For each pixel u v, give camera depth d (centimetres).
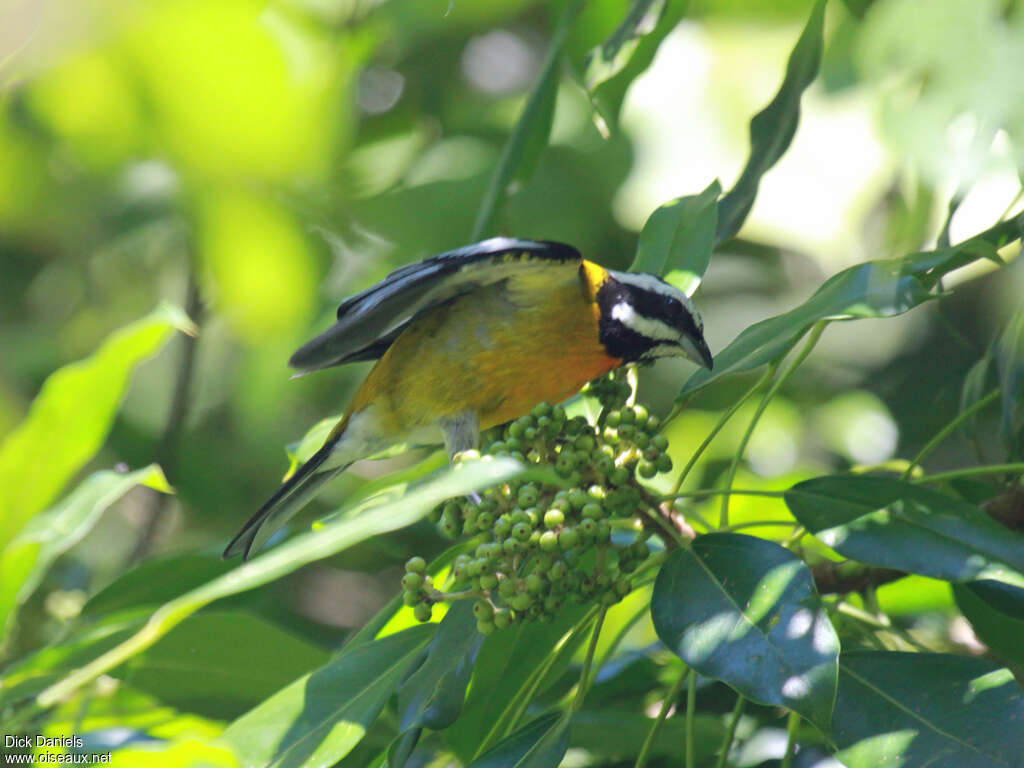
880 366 1112
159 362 1127
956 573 456
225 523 1103
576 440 507
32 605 772
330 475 740
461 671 489
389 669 519
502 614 472
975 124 545
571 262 631
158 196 841
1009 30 511
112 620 622
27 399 1046
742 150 1100
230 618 615
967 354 1049
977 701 431
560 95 1109
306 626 1026
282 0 621
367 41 647
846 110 1049
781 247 1138
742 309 1212
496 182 716
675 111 1118
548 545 459
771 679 404
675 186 1100
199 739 330
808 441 1095
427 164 1029
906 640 577
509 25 1113
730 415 545
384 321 590
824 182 1088
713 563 459
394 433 739
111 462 1102
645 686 705
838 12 976
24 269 1050
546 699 699
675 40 1131
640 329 725
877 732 432
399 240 959
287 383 1026
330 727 491
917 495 490
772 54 1126
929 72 534
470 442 719
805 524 489
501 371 721
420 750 662
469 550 575
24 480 500
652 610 449
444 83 1055
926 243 824
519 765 466
